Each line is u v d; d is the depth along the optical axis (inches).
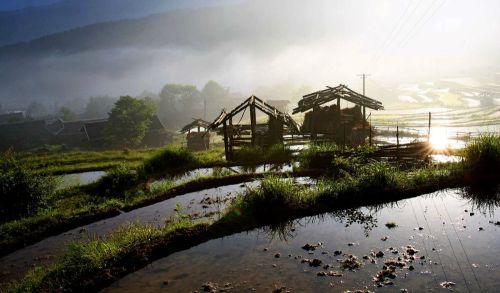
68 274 303.3
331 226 391.9
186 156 847.1
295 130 1124.5
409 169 619.5
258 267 303.9
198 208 485.7
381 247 328.5
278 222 408.8
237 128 1171.9
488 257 296.4
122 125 2733.8
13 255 382.0
